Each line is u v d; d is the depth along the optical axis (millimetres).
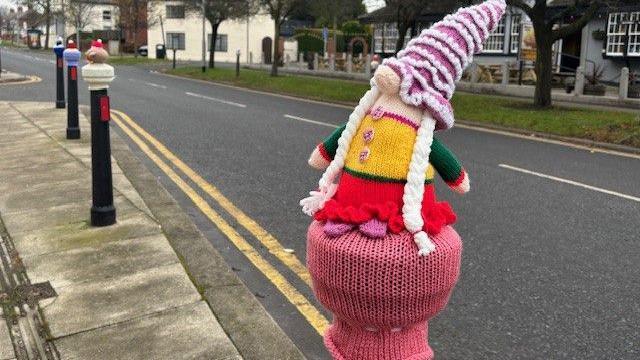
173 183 7648
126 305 3945
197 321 3740
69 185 7016
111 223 5559
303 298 4352
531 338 3854
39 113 13117
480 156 10180
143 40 63281
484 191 7594
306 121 13898
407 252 2201
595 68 22375
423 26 29938
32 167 7953
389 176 2287
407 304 2252
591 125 13047
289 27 56812
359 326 2400
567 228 6086
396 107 2340
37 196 6566
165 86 23828
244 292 4184
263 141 10867
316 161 2697
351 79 29875
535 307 4277
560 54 26203
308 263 2484
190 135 11414
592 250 5445
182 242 5188
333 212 2326
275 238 5633
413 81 2293
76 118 10016
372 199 2307
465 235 5801
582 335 3895
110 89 21219
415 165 2264
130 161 8516
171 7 50594
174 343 3479
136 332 3602
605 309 4258
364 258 2193
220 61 54281
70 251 4902
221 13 34875
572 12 16703
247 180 7859
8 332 3611
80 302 3984
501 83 22500
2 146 9438
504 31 27844
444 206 2445
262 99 19812
